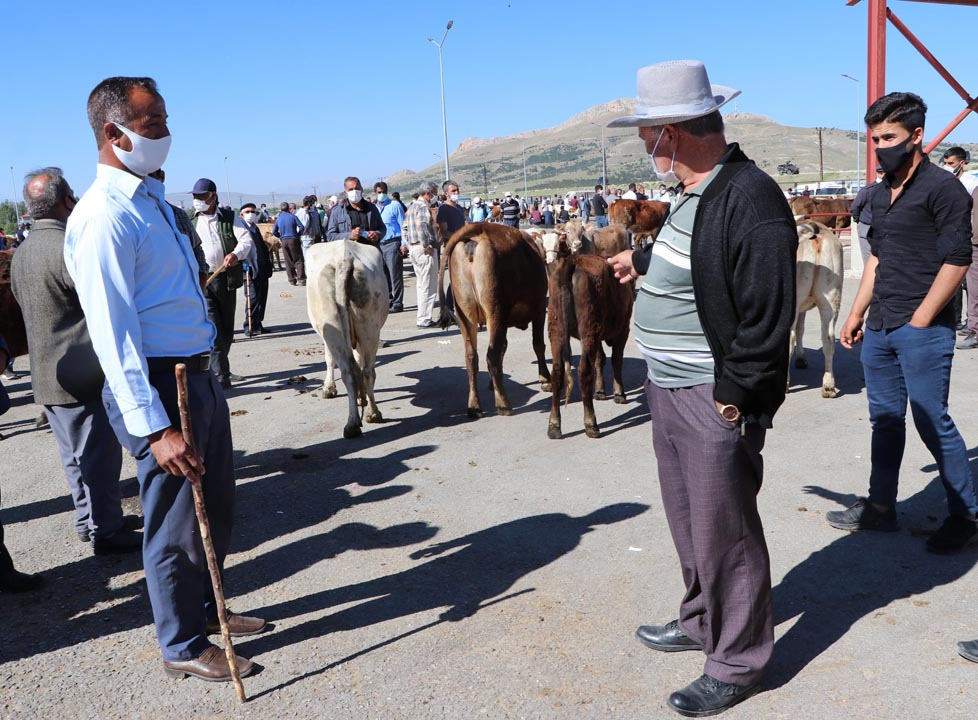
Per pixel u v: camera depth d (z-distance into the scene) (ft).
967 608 12.22
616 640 11.91
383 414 25.07
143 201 10.44
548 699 10.59
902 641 11.46
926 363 13.58
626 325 23.79
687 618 11.18
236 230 28.48
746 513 9.92
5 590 14.32
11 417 26.76
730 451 9.66
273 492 18.79
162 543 11.00
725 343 9.41
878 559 13.96
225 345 29.30
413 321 43.16
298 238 69.00
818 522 15.60
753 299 8.98
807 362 29.45
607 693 10.67
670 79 9.46
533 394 26.66
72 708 10.88
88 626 13.10
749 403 9.34
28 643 12.62
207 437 11.12
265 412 25.85
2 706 10.98
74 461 16.10
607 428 22.58
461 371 30.48
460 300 23.62
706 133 9.53
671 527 10.87
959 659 10.97
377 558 15.12
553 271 21.18
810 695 10.38
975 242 28.76
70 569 15.29
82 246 9.72
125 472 20.77
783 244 8.90
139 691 11.20
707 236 9.19
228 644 10.65
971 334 29.78
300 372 32.01
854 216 17.29
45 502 18.86
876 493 14.96
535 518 16.56
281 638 12.39
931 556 13.98
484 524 16.42
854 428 21.42
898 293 13.76
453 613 12.92
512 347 34.50
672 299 9.80
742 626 10.12
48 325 14.90
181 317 10.73
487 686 10.92
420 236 39.78
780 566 13.92
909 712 9.93
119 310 9.78
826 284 23.67
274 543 15.98
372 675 11.30
